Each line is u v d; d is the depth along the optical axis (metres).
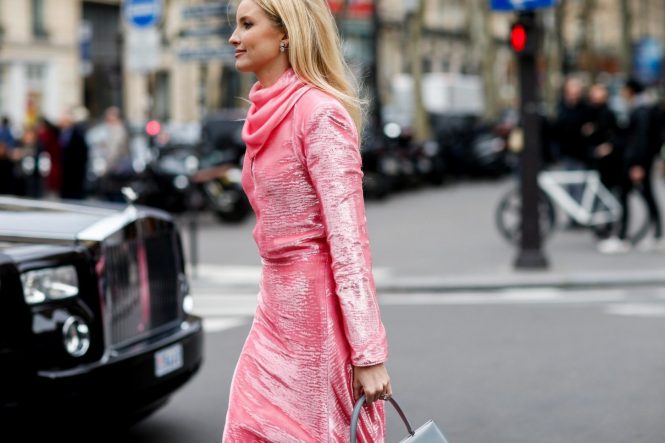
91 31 44.62
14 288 5.36
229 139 24.20
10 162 21.27
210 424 7.09
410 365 8.64
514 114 45.38
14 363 5.32
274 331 3.45
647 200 15.80
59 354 5.51
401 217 22.50
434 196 28.78
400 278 13.40
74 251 5.69
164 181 21.08
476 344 9.47
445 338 9.79
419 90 39.12
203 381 8.27
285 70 3.47
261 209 3.45
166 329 6.53
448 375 8.27
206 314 11.41
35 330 5.40
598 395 7.57
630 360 8.66
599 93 17.03
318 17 3.44
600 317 10.75
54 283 5.56
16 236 5.82
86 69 41.62
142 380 5.95
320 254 3.39
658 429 6.71
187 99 45.66
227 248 17.31
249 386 3.48
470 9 51.59
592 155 16.78
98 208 6.61
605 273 13.23
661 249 15.72
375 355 3.28
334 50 3.48
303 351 3.40
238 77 43.59
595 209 16.23
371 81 32.72
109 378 5.67
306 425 3.41
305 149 3.32
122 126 22.14
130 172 21.28
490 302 11.98
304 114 3.32
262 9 3.43
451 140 34.62
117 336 6.01
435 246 17.05
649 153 15.52
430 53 67.62
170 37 44.44
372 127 30.22
